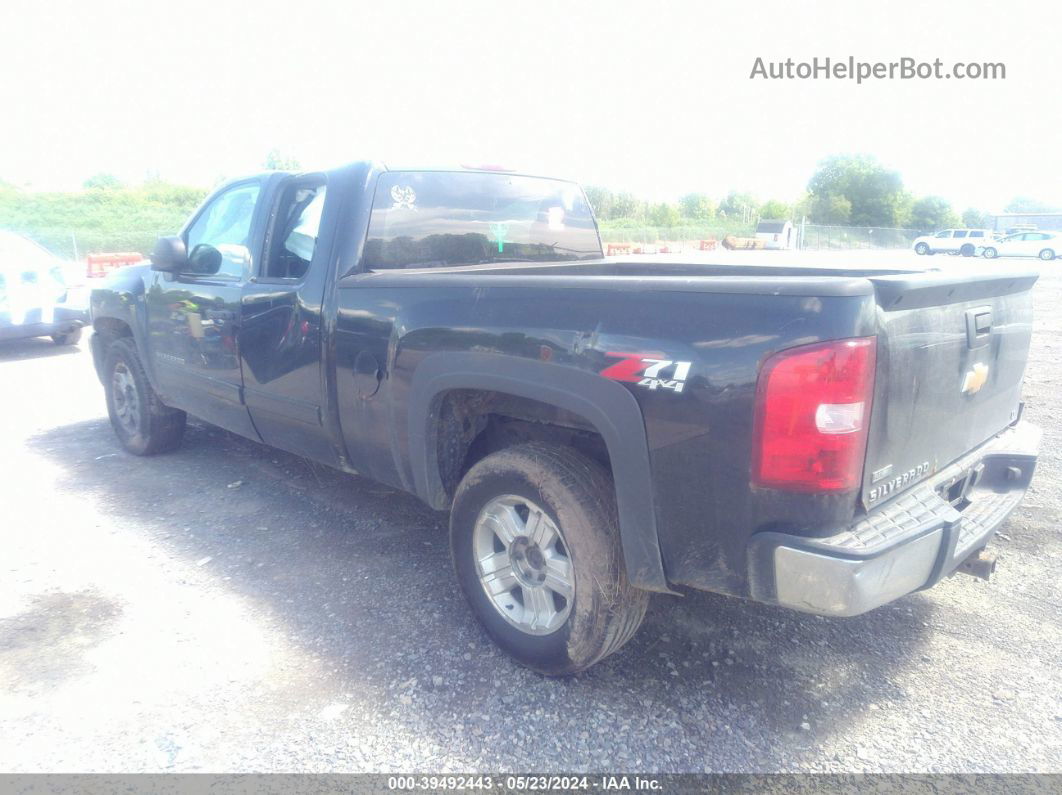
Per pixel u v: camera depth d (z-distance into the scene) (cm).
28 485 515
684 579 259
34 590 375
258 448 593
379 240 379
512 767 257
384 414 347
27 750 264
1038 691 297
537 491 285
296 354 388
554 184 482
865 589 228
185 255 463
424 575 389
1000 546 421
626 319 259
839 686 301
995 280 295
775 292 231
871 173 6988
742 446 235
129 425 580
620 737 272
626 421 258
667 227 4391
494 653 321
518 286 292
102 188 5088
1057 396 762
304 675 307
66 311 994
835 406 226
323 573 392
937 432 279
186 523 454
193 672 309
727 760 261
